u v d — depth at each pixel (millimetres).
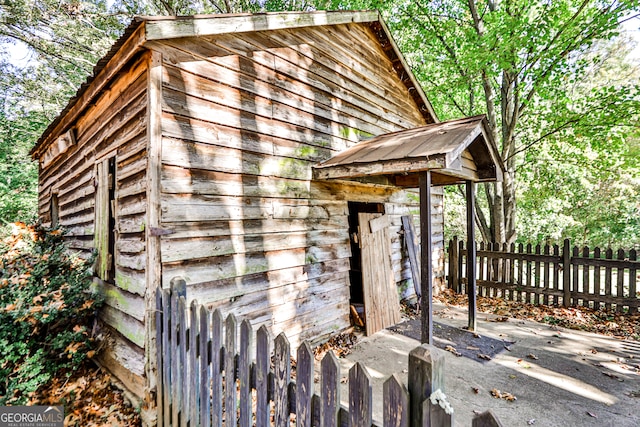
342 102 5070
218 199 3275
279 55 4016
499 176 4934
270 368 1688
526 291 6770
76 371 3703
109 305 3719
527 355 4191
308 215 4328
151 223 2756
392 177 5305
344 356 4180
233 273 3375
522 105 8992
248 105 3598
